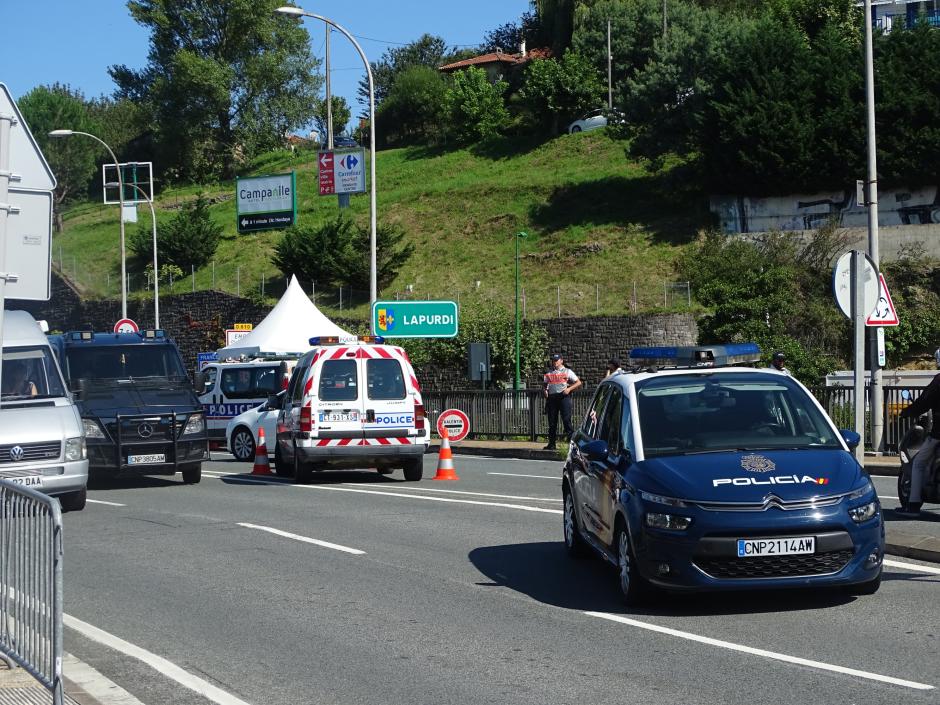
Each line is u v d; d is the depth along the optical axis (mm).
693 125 61094
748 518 8219
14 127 8203
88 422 20406
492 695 6766
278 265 65188
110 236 83688
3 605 7430
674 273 54688
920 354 46750
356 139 107812
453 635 8352
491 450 28547
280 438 22312
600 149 75875
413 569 11109
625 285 54500
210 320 65438
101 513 16375
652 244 58688
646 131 65562
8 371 17453
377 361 20281
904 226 50719
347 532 13672
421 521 14492
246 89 100938
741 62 59562
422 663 7566
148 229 74625
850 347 45469
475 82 87750
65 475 16344
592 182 68438
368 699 6766
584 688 6836
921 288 48938
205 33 99688
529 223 65812
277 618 9086
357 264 61906
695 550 8242
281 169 94938
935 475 13219
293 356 31891
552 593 9789
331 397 20016
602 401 10836
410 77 101375
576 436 11656
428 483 20047
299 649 8055
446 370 49312
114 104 119875
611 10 88688
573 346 48906
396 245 66625
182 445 20859
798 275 49812
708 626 8336
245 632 8633
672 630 8242
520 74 99812
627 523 8805
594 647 7840
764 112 57312
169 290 70062
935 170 54062
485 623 8711
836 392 22203
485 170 79312
